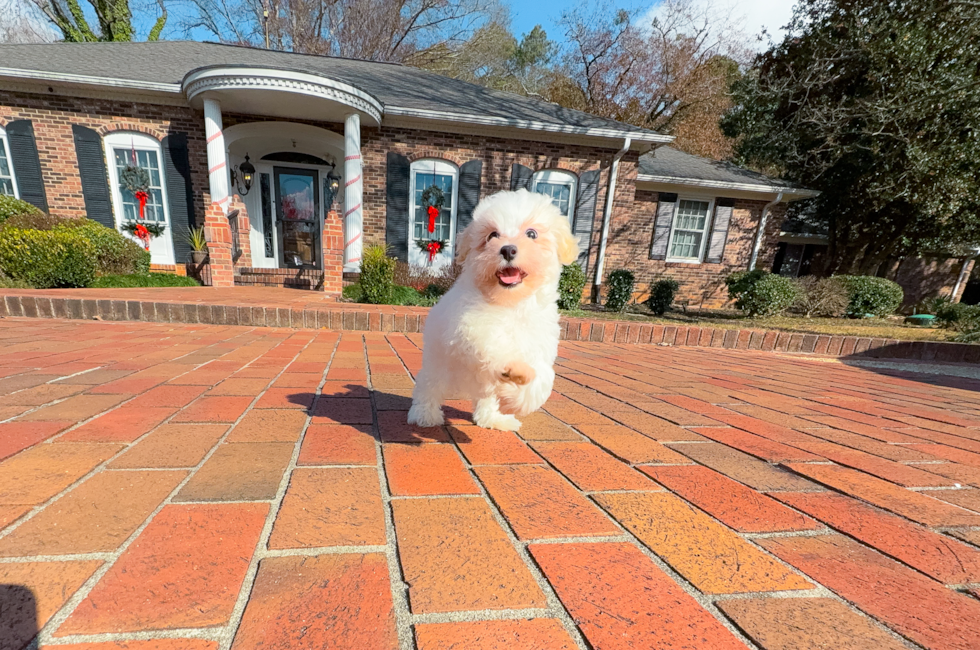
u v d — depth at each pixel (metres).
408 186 9.75
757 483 1.43
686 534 1.08
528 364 1.46
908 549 1.06
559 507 1.19
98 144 8.67
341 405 2.06
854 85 12.89
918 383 4.12
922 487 1.46
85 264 6.73
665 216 12.45
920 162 11.12
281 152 10.52
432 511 1.13
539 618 0.77
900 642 0.74
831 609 0.83
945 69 10.98
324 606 0.77
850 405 2.86
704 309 12.55
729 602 0.83
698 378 3.48
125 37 18.42
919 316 11.35
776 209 13.07
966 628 0.78
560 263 1.77
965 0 10.43
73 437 1.50
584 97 22.33
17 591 0.76
